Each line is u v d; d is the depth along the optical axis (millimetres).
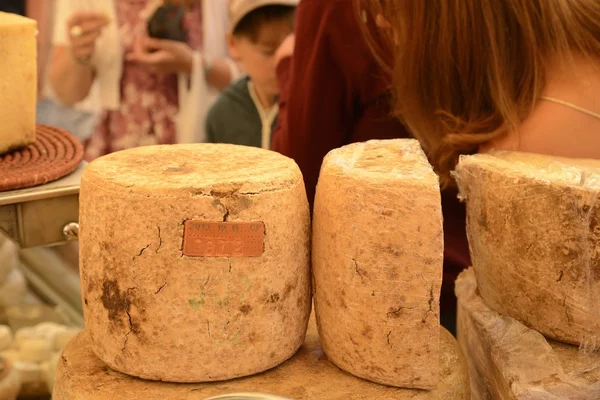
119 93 2334
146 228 798
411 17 1108
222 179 809
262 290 837
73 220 1091
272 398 798
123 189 801
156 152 927
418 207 801
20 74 1192
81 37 2252
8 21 1190
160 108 2348
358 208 816
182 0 2301
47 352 1315
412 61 1134
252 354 856
